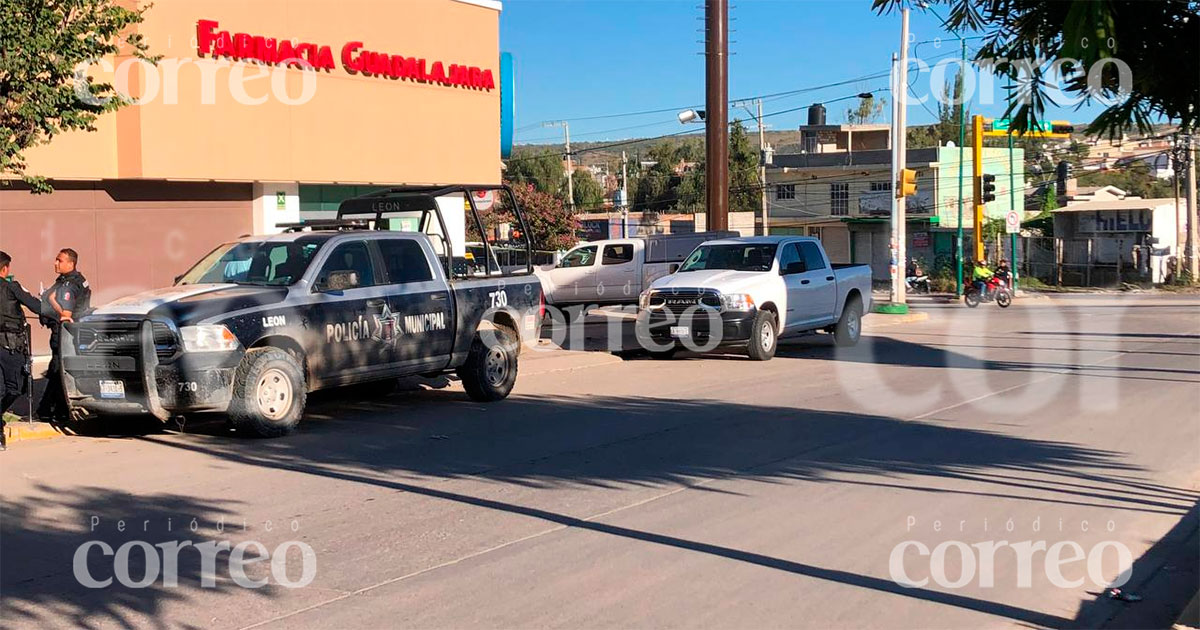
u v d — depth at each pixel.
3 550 6.75
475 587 6.05
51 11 10.26
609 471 9.14
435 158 20.36
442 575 6.26
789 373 16.30
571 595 5.92
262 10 17.17
